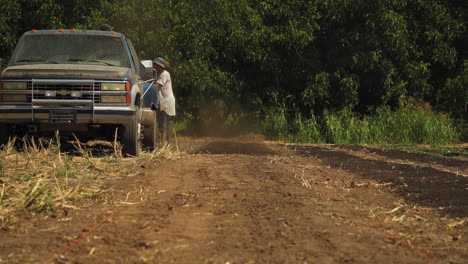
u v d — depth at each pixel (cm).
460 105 2528
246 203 667
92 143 1634
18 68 1187
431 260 432
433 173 1038
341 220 577
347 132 2345
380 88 2602
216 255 431
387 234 518
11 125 1273
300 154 1523
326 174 1004
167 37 2300
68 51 1305
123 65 1300
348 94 2466
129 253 436
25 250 447
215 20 2436
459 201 717
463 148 1975
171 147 1636
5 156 1108
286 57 2586
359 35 2484
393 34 2378
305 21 2455
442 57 2495
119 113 1194
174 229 521
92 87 1183
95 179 895
